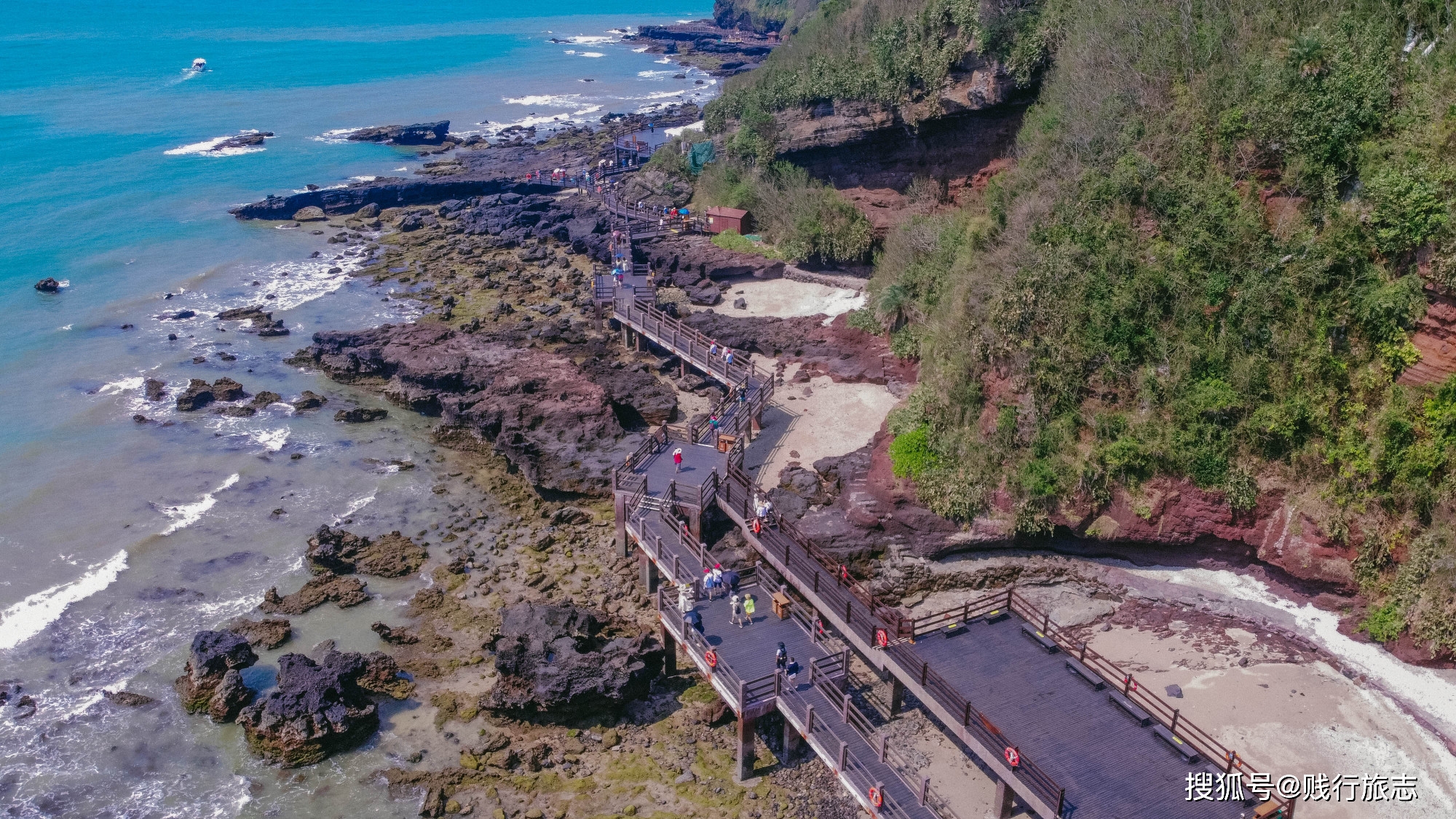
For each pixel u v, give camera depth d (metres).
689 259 65.19
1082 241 36.81
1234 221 35.12
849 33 63.41
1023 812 26.56
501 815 28.48
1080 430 35.62
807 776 29.78
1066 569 35.22
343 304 66.19
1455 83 32.69
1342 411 32.59
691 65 184.00
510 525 42.94
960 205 56.31
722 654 30.56
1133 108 38.62
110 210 84.12
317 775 30.03
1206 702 29.22
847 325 52.91
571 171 99.38
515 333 59.03
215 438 49.34
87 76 147.12
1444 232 30.73
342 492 45.06
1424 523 30.92
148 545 40.72
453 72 169.50
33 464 46.22
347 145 112.44
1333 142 33.94
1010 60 49.56
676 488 39.06
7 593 37.59
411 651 35.25
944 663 28.56
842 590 32.09
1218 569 34.59
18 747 30.77
